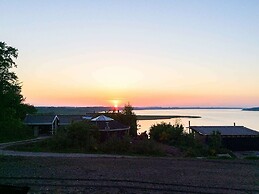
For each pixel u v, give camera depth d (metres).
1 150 36.56
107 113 58.12
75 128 39.88
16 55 36.62
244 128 50.19
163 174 22.81
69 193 16.91
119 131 44.53
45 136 57.09
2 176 20.94
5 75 36.00
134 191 17.59
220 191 18.02
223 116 174.25
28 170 23.36
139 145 37.72
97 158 30.66
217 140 40.97
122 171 23.66
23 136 52.81
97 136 41.75
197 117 159.88
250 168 26.44
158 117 159.88
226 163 29.11
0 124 37.03
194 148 40.16
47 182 19.38
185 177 21.89
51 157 30.81
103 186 18.56
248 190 18.42
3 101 35.91
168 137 45.44
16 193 9.07
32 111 71.94
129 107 57.12
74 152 36.62
